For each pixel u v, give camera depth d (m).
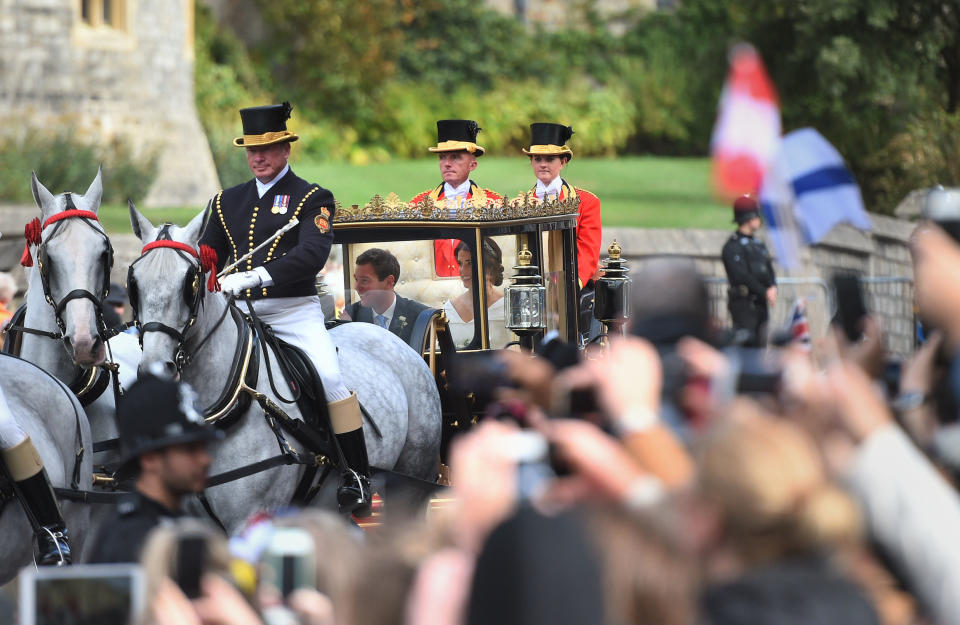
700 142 135.75
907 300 63.16
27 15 88.62
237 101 111.00
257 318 25.00
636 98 135.75
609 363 11.39
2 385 21.95
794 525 9.70
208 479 23.67
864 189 86.19
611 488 10.22
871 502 11.10
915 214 75.75
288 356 25.20
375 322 30.91
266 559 11.40
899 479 11.12
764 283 52.38
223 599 11.36
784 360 12.73
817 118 89.75
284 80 123.62
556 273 32.41
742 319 52.34
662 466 10.83
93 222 24.19
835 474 11.36
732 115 13.55
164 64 96.44
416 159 124.25
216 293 24.17
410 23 135.25
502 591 9.16
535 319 29.69
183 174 95.25
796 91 88.56
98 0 92.62
